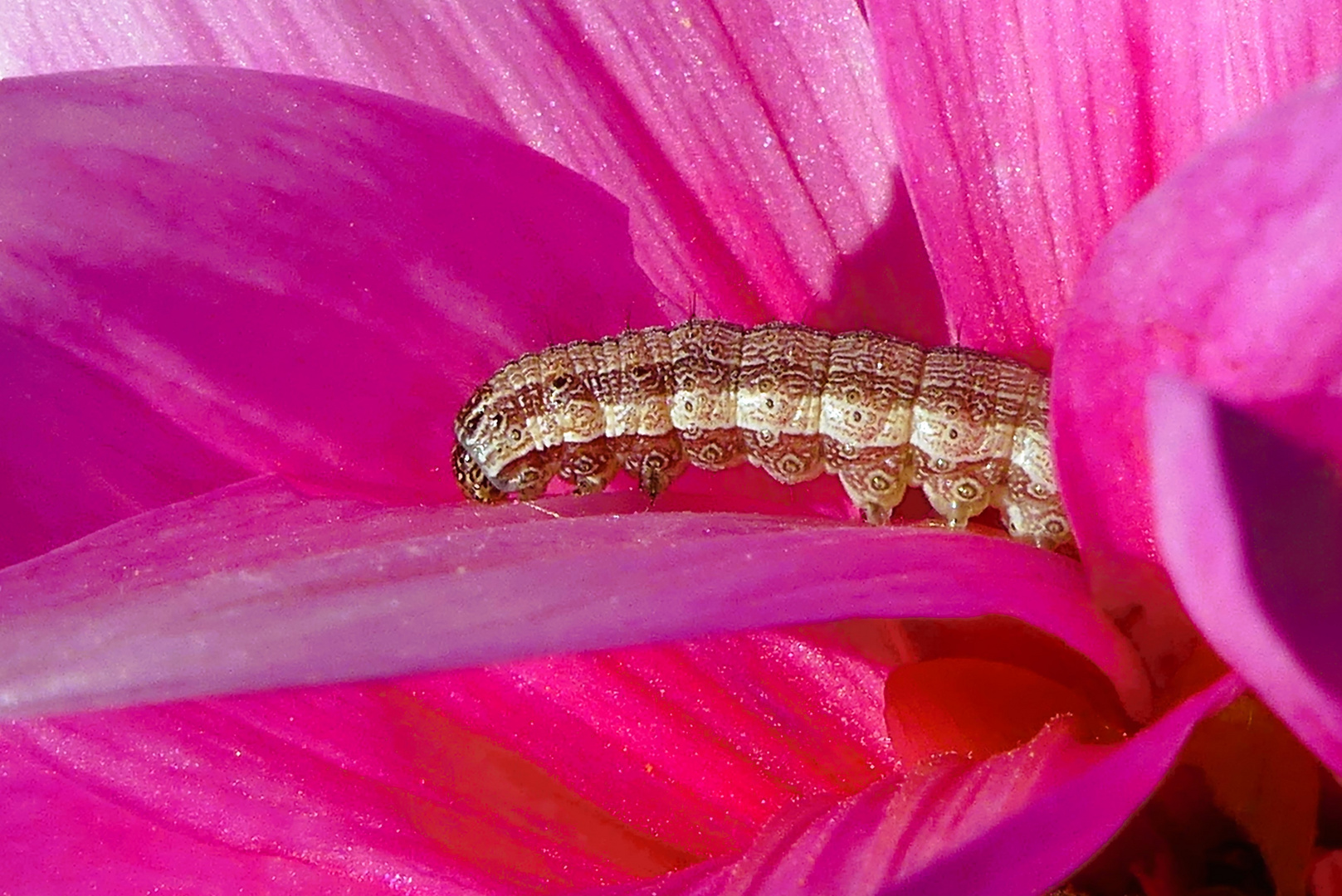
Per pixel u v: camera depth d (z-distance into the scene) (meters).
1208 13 0.12
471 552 0.11
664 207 0.14
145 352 0.13
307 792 0.13
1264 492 0.11
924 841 0.11
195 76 0.13
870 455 0.13
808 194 0.14
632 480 0.14
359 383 0.13
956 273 0.13
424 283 0.13
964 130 0.13
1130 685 0.12
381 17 0.13
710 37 0.13
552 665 0.13
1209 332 0.11
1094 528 0.12
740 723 0.13
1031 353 0.13
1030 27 0.13
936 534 0.12
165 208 0.13
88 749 0.12
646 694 0.13
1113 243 0.11
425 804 0.13
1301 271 0.11
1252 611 0.11
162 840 0.13
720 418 0.13
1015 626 0.13
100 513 0.13
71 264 0.13
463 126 0.13
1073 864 0.11
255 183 0.13
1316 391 0.11
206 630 0.11
